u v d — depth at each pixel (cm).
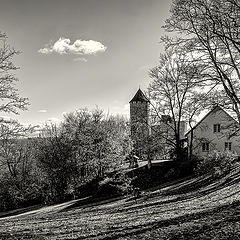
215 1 1697
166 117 5409
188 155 5612
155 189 4162
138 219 1795
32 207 5188
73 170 5119
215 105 2186
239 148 5503
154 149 5475
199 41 2092
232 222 1107
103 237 1270
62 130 5572
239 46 1933
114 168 5291
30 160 5934
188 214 1577
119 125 6500
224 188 2744
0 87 2959
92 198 4550
